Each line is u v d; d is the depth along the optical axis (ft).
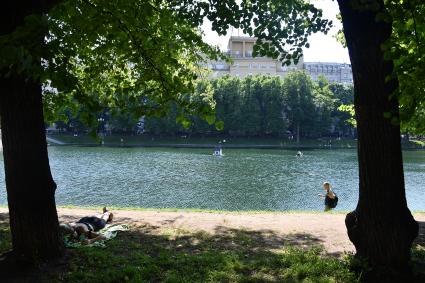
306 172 149.79
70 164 167.02
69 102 24.80
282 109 340.18
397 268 22.80
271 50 26.71
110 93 27.96
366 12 21.97
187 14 29.27
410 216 23.39
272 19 26.76
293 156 223.10
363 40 22.44
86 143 306.96
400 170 23.06
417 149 271.28
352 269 23.89
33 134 24.62
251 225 37.93
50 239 25.38
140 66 25.67
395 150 22.77
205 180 126.93
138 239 31.60
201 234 33.35
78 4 22.58
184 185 116.67
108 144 301.63
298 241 32.14
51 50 15.05
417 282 22.59
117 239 31.48
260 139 345.31
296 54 26.89
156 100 23.31
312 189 112.16
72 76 15.52
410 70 19.17
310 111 342.23
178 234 33.35
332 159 205.77
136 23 23.99
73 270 24.30
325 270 24.32
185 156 213.05
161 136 346.54
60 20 22.56
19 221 24.71
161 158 199.52
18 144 24.38
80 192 103.35
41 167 25.00
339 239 32.94
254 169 157.79
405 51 19.11
